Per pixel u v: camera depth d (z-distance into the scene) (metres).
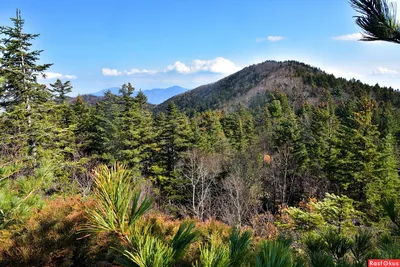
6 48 13.08
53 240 3.77
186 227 1.30
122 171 1.17
